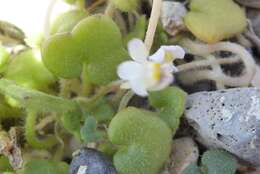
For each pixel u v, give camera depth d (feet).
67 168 0.38
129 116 0.37
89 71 0.39
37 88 0.41
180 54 0.36
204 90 0.43
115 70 0.39
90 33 0.38
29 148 0.41
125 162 0.37
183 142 0.40
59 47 0.38
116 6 0.42
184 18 0.42
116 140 0.37
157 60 0.35
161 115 0.39
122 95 0.41
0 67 0.41
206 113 0.39
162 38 0.43
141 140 0.37
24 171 0.38
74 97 0.43
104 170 0.37
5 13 0.44
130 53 0.36
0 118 0.42
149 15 0.45
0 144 0.39
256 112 0.37
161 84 0.35
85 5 0.45
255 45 0.44
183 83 0.43
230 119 0.38
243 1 0.45
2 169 0.40
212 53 0.43
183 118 0.40
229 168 0.37
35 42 0.43
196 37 0.43
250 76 0.42
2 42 0.45
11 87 0.37
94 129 0.38
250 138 0.37
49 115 0.41
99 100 0.40
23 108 0.41
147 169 0.37
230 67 0.43
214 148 0.39
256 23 0.45
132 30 0.44
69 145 0.42
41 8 0.44
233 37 0.44
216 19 0.42
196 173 0.37
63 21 0.42
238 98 0.38
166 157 0.38
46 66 0.38
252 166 0.40
